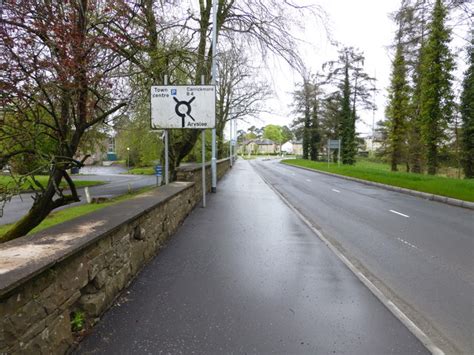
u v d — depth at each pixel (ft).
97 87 18.04
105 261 11.25
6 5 12.85
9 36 12.73
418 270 16.63
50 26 13.55
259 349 9.36
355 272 15.76
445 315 11.98
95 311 10.37
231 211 31.40
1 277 6.54
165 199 19.65
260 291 13.35
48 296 7.92
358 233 24.52
